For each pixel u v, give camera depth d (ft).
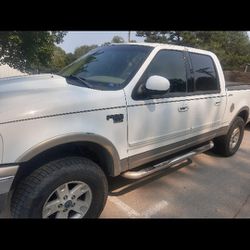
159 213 11.00
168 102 11.27
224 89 15.02
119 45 12.17
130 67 10.51
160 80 9.73
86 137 8.44
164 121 11.22
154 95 10.61
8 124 7.16
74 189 8.63
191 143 13.46
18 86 8.89
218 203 12.12
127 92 9.72
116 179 13.38
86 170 8.64
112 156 9.50
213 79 14.23
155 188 12.99
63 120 8.00
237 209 11.75
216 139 17.01
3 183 7.23
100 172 9.14
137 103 9.96
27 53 55.36
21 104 7.59
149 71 10.67
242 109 17.03
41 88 8.76
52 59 62.03
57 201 8.37
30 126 7.44
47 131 7.69
